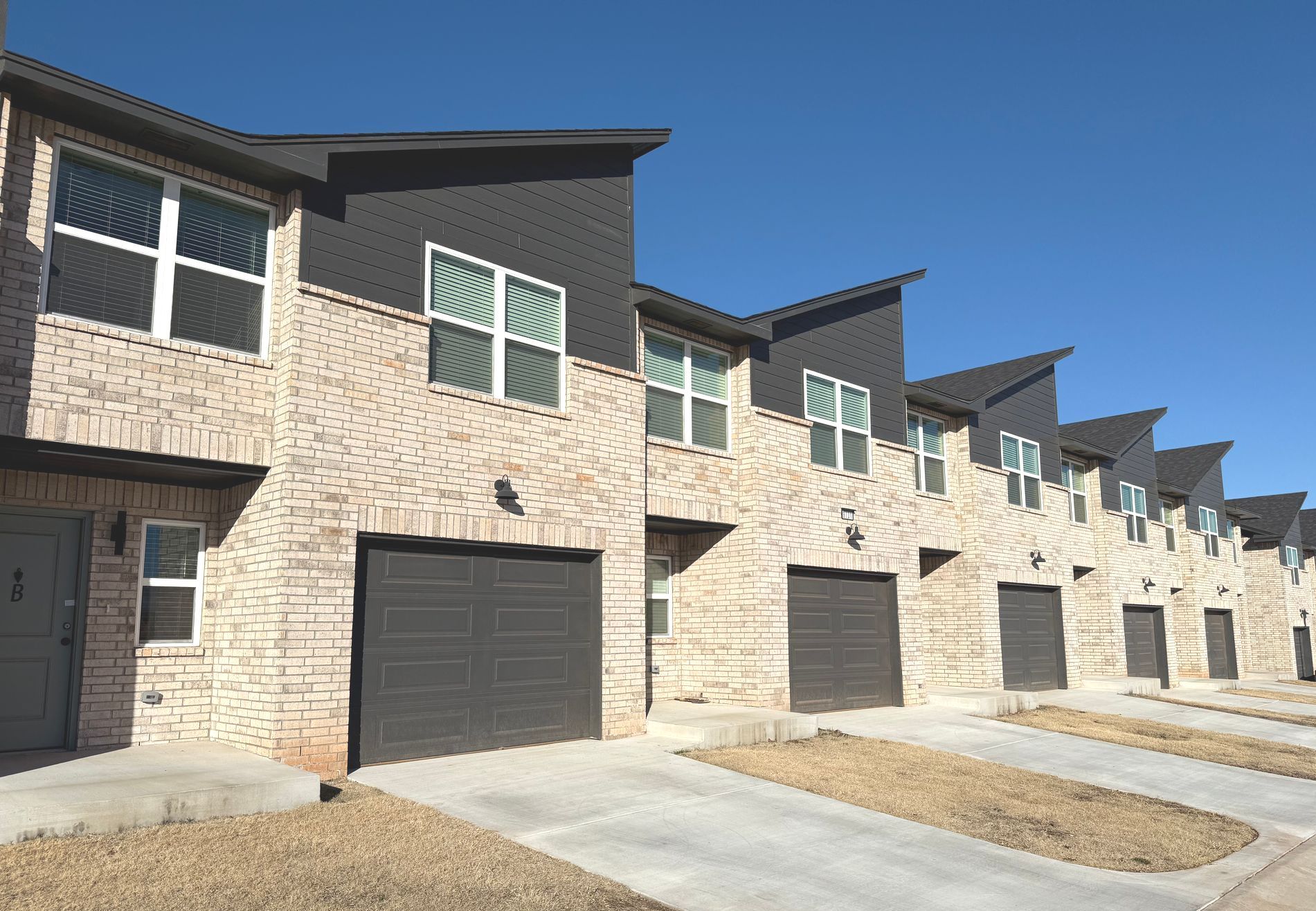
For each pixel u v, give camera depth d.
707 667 14.60
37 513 8.63
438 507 9.84
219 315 8.98
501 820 7.65
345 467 9.11
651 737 11.60
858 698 15.76
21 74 7.53
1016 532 20.84
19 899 5.25
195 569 9.46
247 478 9.16
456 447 10.11
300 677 8.52
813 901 6.52
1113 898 7.08
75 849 6.05
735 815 8.36
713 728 11.25
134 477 9.05
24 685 8.40
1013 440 21.69
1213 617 33.22
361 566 9.39
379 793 8.13
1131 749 13.64
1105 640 24.70
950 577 19.84
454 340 10.53
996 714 16.17
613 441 11.88
